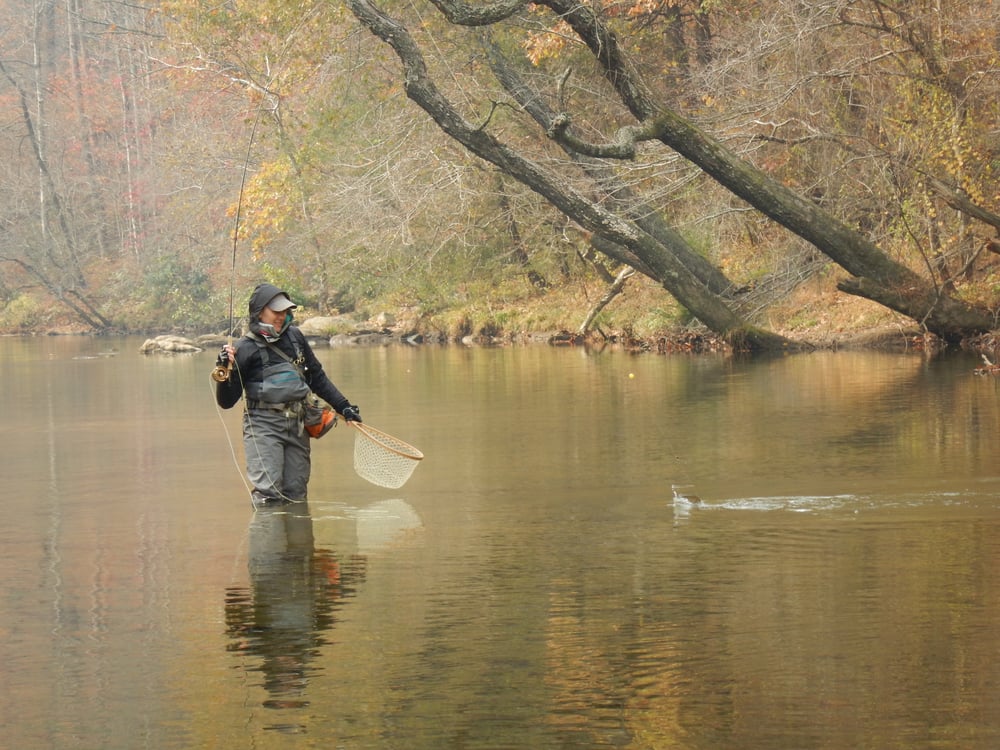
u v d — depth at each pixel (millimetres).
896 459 11344
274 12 35250
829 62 27312
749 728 4598
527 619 6109
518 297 42812
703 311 28859
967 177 25531
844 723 4629
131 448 13930
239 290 56688
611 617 6105
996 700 4824
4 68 72250
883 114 26797
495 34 33250
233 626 6113
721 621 5992
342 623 6121
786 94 26172
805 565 7121
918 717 4672
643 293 36094
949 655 5379
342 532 8555
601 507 9281
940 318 26406
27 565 7676
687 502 9305
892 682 5055
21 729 4762
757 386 19844
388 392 20500
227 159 58562
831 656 5406
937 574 6812
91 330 63750
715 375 22344
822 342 28766
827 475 10539
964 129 25359
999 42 27109
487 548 7852
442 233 40375
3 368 31453
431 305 43750
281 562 7594
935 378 20000
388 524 8828
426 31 31859
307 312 51312
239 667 5441
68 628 6145
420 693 5043
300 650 5672
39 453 13656
